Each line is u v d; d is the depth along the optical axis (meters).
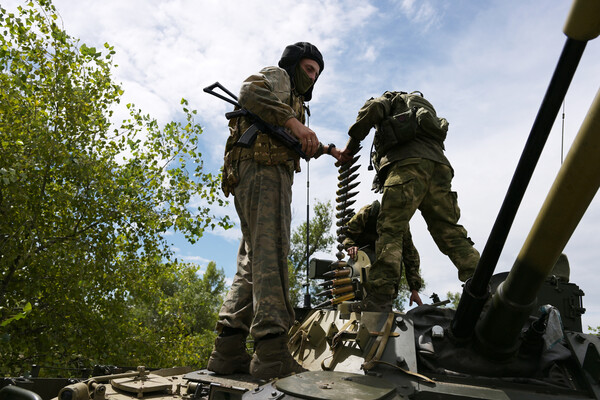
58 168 13.53
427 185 5.31
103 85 14.02
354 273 6.17
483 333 3.90
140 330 16.44
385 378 3.64
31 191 13.20
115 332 14.65
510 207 3.36
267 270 3.87
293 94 4.52
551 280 5.25
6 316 10.02
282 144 4.14
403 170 5.26
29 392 3.06
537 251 3.26
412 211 5.22
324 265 5.89
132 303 16.00
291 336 5.50
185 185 15.16
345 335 4.18
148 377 4.47
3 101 12.61
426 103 5.62
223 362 4.28
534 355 4.09
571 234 3.12
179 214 14.84
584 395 3.75
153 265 15.30
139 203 14.62
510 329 3.74
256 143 4.11
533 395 3.73
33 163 12.66
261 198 4.04
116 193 13.91
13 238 12.21
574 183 2.76
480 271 3.69
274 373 3.72
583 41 2.47
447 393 3.48
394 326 4.12
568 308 5.18
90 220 14.05
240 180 4.23
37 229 13.04
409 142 5.36
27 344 13.17
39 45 13.37
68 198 13.47
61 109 13.23
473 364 3.99
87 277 13.93
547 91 2.81
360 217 6.73
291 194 4.29
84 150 13.71
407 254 6.85
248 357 4.42
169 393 4.14
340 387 3.03
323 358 4.32
